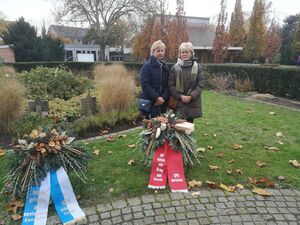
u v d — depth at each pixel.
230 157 3.87
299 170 3.51
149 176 3.33
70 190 2.81
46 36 28.28
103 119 5.20
